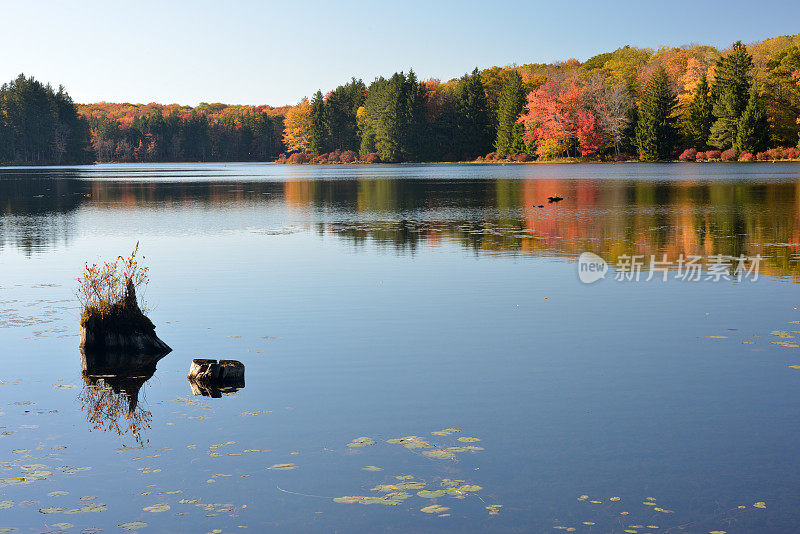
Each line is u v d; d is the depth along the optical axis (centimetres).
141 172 12912
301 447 806
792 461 758
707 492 693
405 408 929
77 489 711
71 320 1459
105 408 943
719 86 12581
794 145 12112
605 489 702
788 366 1091
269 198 5544
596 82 13562
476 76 16300
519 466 753
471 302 1593
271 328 1372
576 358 1151
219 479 729
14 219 3834
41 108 18762
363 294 1700
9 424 886
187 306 1581
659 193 5288
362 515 656
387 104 16788
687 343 1232
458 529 630
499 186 6719
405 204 4769
